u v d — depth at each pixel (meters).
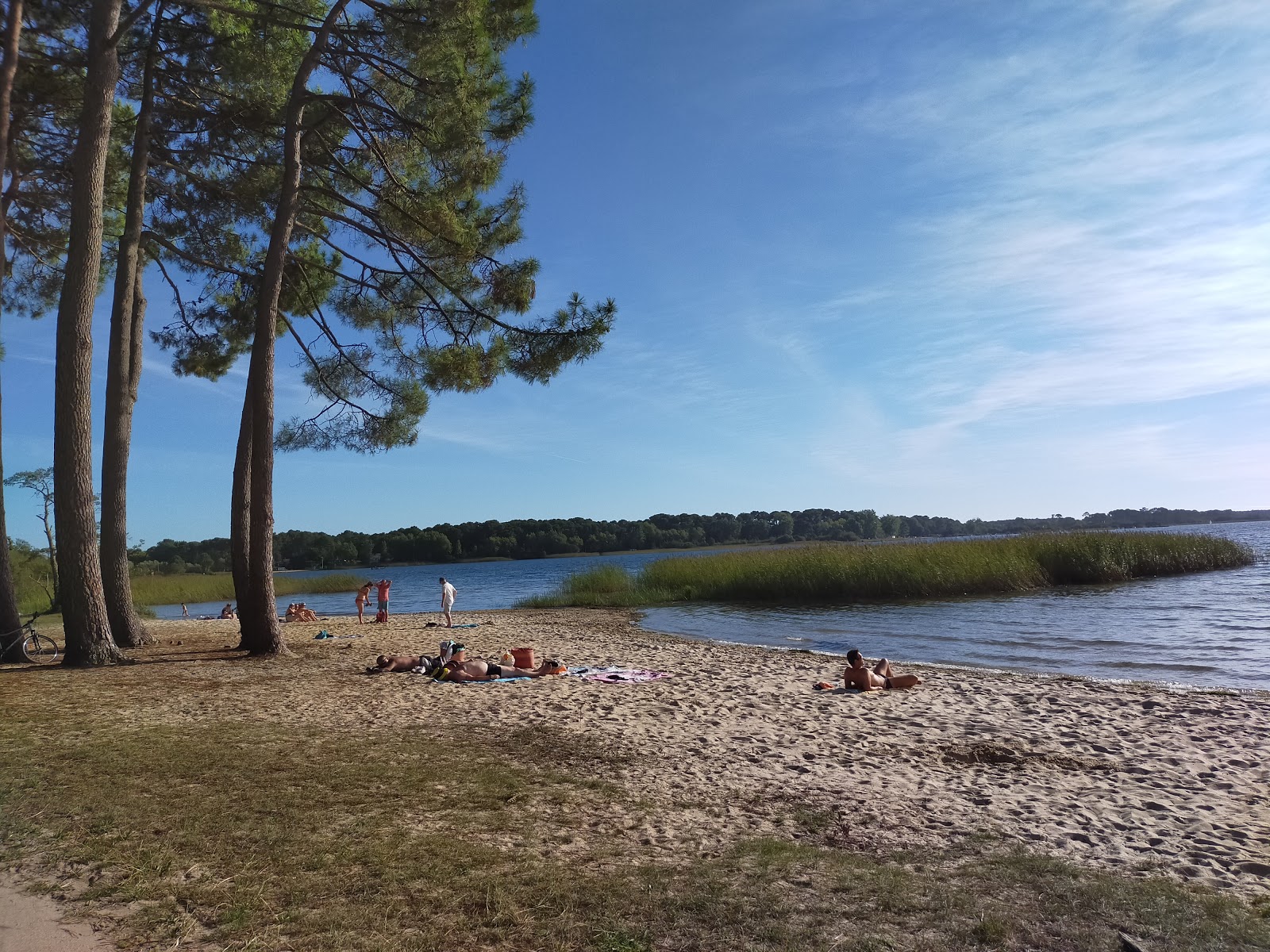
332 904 4.20
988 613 22.02
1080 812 6.20
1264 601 22.09
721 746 8.40
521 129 16.30
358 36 15.20
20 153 16.23
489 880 4.52
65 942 3.78
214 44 15.93
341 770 6.95
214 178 18.08
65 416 13.64
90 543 13.92
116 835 5.16
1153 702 10.57
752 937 3.86
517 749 8.12
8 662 14.21
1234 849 5.39
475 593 50.41
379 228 16.70
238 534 16.03
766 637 19.75
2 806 5.74
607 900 4.28
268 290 15.05
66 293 13.48
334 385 19.19
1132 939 3.88
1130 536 32.25
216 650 16.47
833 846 5.35
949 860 5.09
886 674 12.36
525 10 15.81
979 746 8.30
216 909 4.11
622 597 30.69
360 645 18.03
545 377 15.90
